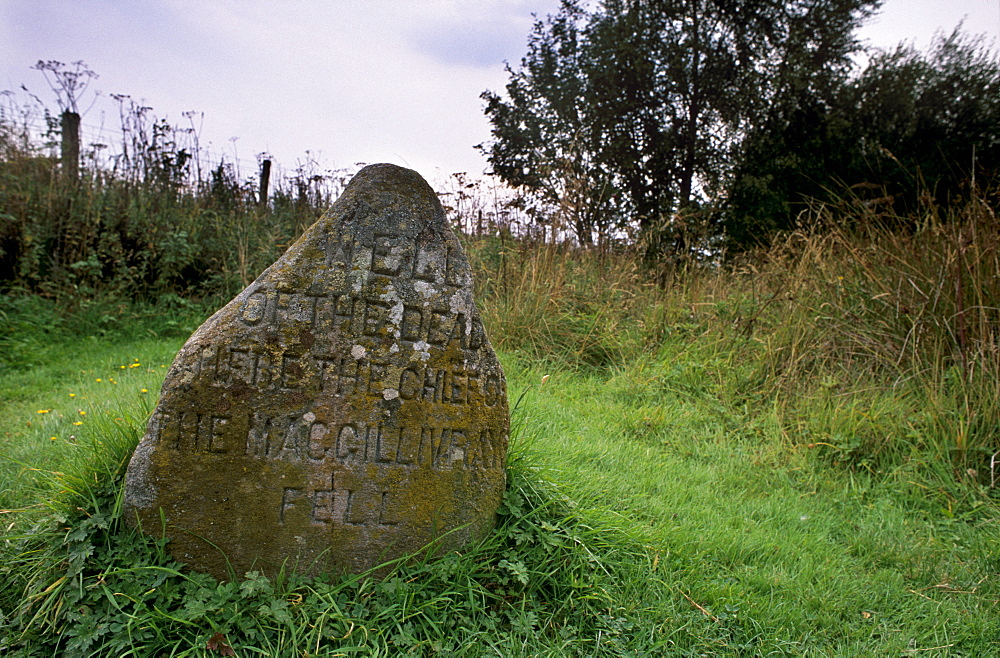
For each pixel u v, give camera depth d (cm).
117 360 671
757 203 1346
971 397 462
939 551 359
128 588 251
